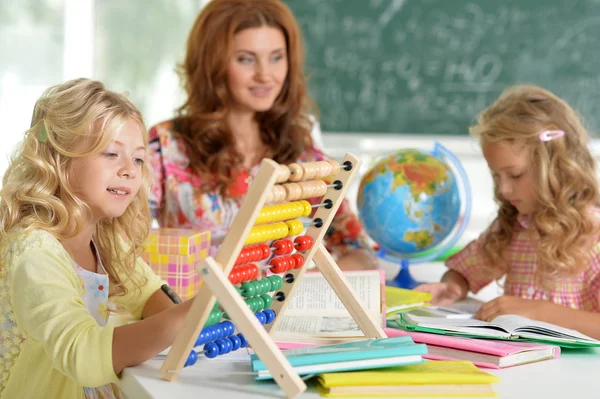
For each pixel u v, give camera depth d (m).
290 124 2.07
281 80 1.98
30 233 1.11
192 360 1.00
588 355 1.17
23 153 1.16
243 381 0.98
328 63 3.64
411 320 1.25
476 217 3.38
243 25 1.91
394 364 0.97
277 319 1.16
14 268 1.07
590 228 1.60
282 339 1.18
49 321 1.01
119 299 1.37
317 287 1.34
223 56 1.92
